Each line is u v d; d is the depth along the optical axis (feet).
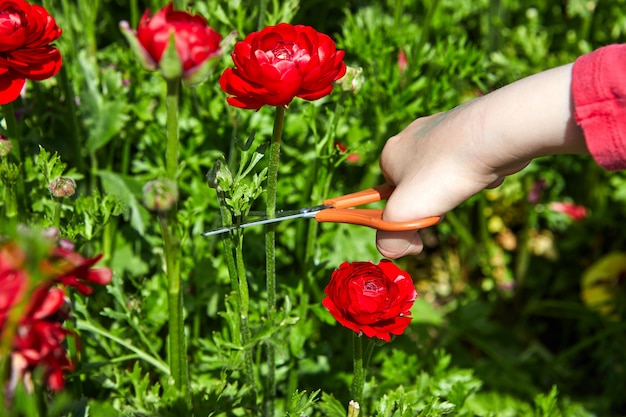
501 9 3.80
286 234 3.12
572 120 2.07
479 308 3.54
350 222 2.23
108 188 2.99
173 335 2.17
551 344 3.85
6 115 2.45
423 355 3.24
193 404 2.35
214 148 3.08
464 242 3.86
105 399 2.74
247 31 3.02
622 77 2.01
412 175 2.20
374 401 2.74
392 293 2.14
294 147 3.12
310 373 2.88
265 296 2.93
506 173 2.22
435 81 3.17
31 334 1.70
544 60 3.67
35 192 2.66
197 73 1.83
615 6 3.79
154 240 2.98
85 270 1.83
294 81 2.01
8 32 2.19
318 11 3.65
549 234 4.12
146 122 3.10
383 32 3.08
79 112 3.07
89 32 3.08
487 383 3.33
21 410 1.71
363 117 3.21
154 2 2.89
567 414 3.17
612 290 3.66
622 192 3.63
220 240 2.99
